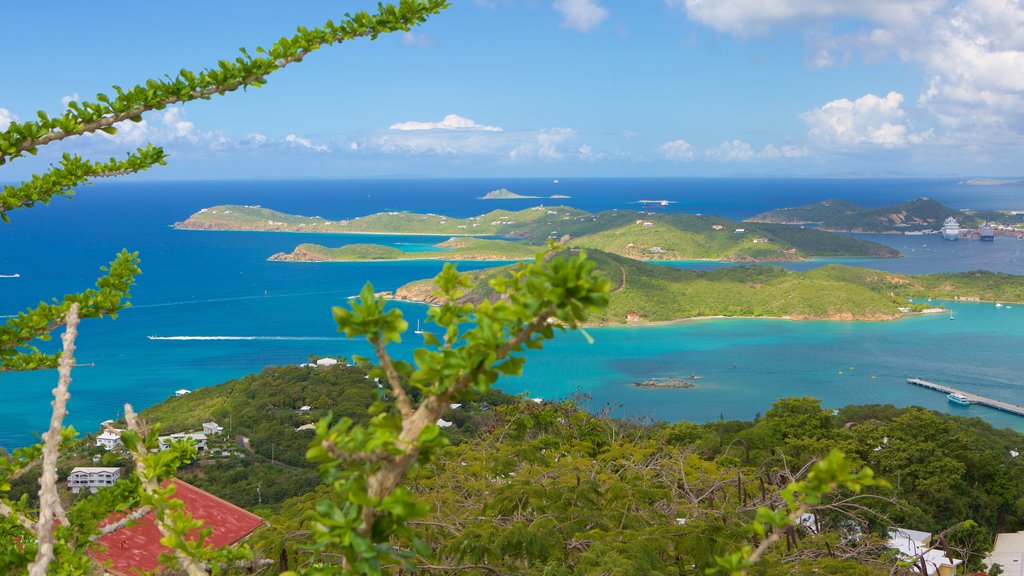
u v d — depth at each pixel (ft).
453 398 6.50
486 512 22.82
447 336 6.64
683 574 19.97
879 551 23.12
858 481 6.81
